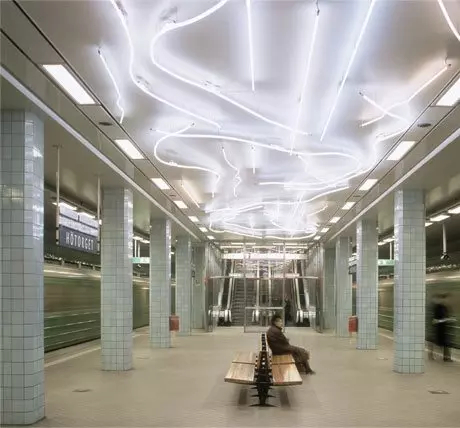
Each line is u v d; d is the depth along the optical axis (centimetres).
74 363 1353
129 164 1102
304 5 514
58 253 1811
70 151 954
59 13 527
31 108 739
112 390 982
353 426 727
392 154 1010
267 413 802
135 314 2581
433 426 730
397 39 580
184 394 945
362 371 1230
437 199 1410
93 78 677
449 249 2692
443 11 501
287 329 2700
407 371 1206
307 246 2916
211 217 1841
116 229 1255
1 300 737
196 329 2698
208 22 547
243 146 984
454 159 989
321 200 1518
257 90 724
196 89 720
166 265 1777
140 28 557
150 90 716
